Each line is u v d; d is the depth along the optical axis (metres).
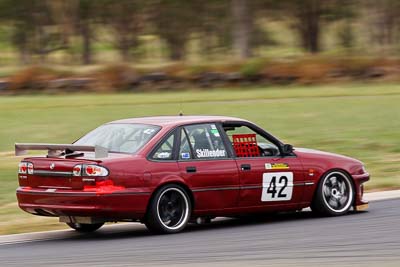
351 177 32.03
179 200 28.55
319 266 21.86
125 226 31.36
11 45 193.38
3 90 110.81
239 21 147.75
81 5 172.88
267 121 67.81
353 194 32.09
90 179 26.98
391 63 118.81
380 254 23.44
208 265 22.17
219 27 179.88
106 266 22.27
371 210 32.88
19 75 112.12
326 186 31.62
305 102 81.00
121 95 104.38
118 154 28.16
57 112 74.88
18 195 28.83
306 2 178.12
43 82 111.88
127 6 174.00
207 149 29.34
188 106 80.25
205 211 29.06
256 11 176.25
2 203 36.34
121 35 178.50
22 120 69.50
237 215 30.08
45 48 181.88
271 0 173.12
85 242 27.14
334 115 70.25
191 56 198.25
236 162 29.72
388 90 97.50
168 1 175.88
